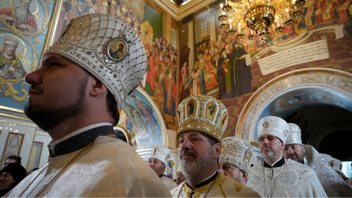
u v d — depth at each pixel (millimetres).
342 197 2967
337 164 4859
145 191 601
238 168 2090
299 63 7938
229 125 8930
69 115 745
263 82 8648
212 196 1497
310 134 14438
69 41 801
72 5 7641
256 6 5441
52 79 737
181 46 11742
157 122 9891
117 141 743
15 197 826
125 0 9570
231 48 9922
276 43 8680
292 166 2746
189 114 1701
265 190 2738
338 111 13680
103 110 814
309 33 8008
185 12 12023
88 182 571
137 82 1005
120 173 579
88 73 791
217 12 10922
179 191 1787
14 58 6203
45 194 634
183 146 1604
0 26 6004
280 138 2836
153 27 10625
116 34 870
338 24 7488
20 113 6180
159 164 4477
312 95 7969
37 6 6746
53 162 752
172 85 10875
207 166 1585
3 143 5742
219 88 9797
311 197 2426
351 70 6852
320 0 8039
